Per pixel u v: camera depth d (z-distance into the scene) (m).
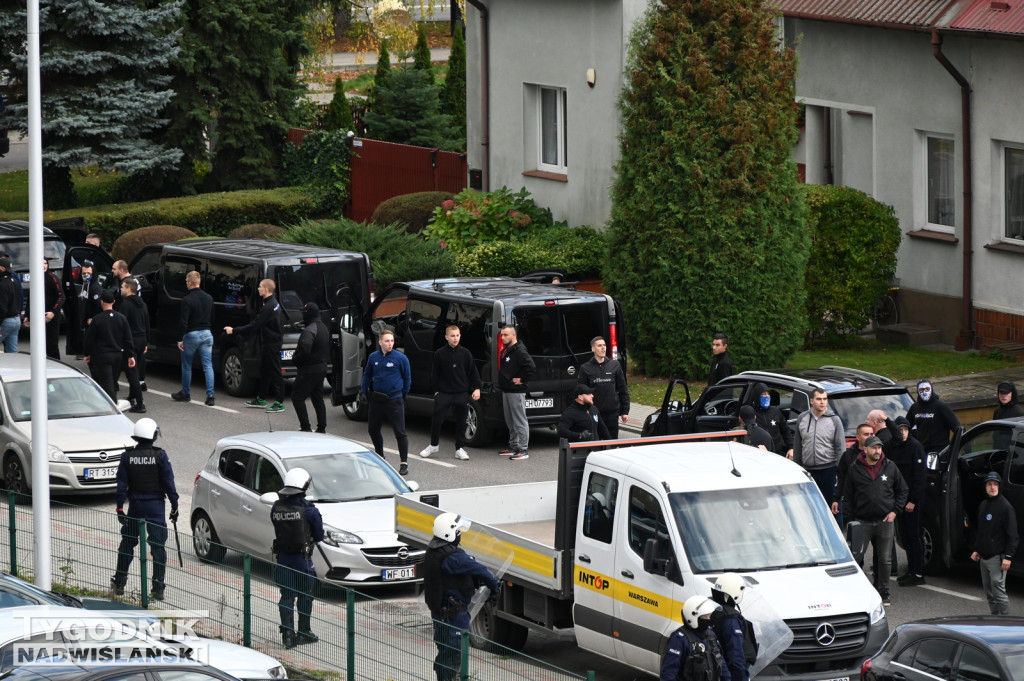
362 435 63.56
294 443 46.38
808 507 34.69
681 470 34.53
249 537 44.88
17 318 71.38
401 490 45.84
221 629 36.38
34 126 42.06
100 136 104.94
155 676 25.61
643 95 70.38
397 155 105.44
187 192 112.62
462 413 59.03
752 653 28.97
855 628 32.28
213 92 111.19
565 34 84.00
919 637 29.19
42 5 102.06
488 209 86.81
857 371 51.25
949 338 76.50
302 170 112.62
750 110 69.12
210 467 47.25
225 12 110.19
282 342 67.69
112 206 104.56
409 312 63.72
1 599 33.38
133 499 41.78
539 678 28.94
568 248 81.19
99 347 65.19
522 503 42.78
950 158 76.94
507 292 61.31
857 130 82.38
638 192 70.31
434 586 32.75
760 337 69.69
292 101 117.31
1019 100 71.00
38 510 41.34
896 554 48.78
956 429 46.66
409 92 121.56
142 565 38.75
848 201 74.44
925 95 76.88
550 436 63.91
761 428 45.69
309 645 33.94
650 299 70.62
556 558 35.66
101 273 79.31
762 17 70.12
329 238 85.94
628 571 33.81
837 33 82.06
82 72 103.62
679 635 27.89
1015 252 71.75
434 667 30.56
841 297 74.75
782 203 69.69
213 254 70.88
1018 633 28.22
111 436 53.81
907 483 43.50
